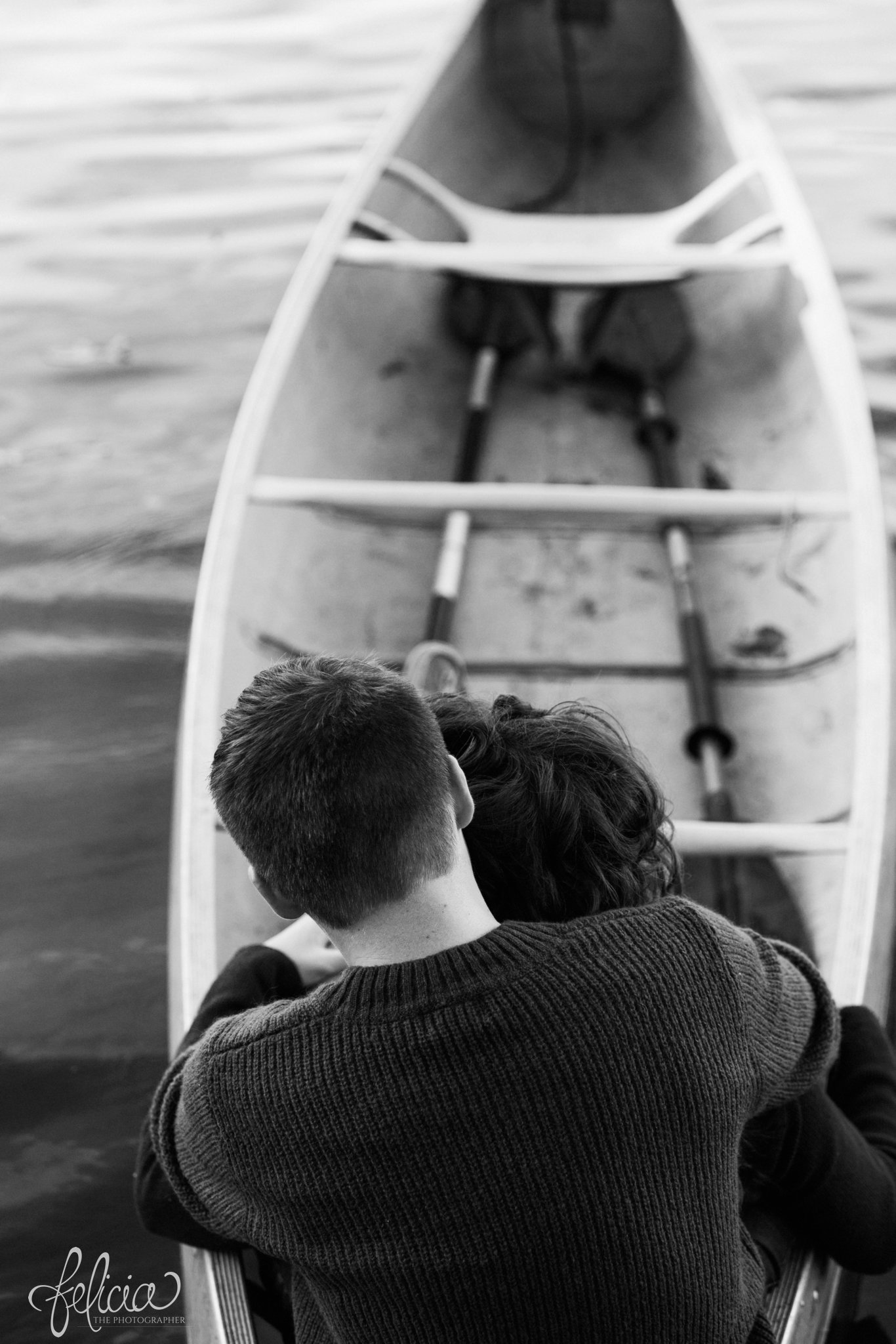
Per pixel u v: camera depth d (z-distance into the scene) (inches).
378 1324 32.7
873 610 81.4
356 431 111.7
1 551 136.8
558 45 146.2
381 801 33.3
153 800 107.0
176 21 330.0
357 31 312.3
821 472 101.2
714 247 121.3
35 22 335.9
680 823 69.4
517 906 40.8
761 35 287.9
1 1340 68.7
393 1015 32.5
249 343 177.2
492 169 146.6
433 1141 31.9
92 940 94.8
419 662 79.4
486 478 115.2
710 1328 32.5
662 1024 33.0
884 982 64.6
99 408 162.9
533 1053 32.1
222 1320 47.4
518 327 124.3
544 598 102.1
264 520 91.6
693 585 94.7
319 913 34.4
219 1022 37.1
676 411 118.7
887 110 243.6
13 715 115.8
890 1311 69.3
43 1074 84.6
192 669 78.7
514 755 42.0
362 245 113.7
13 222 217.0
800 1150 42.1
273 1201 33.7
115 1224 75.7
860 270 185.9
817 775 83.8
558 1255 31.6
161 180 232.2
